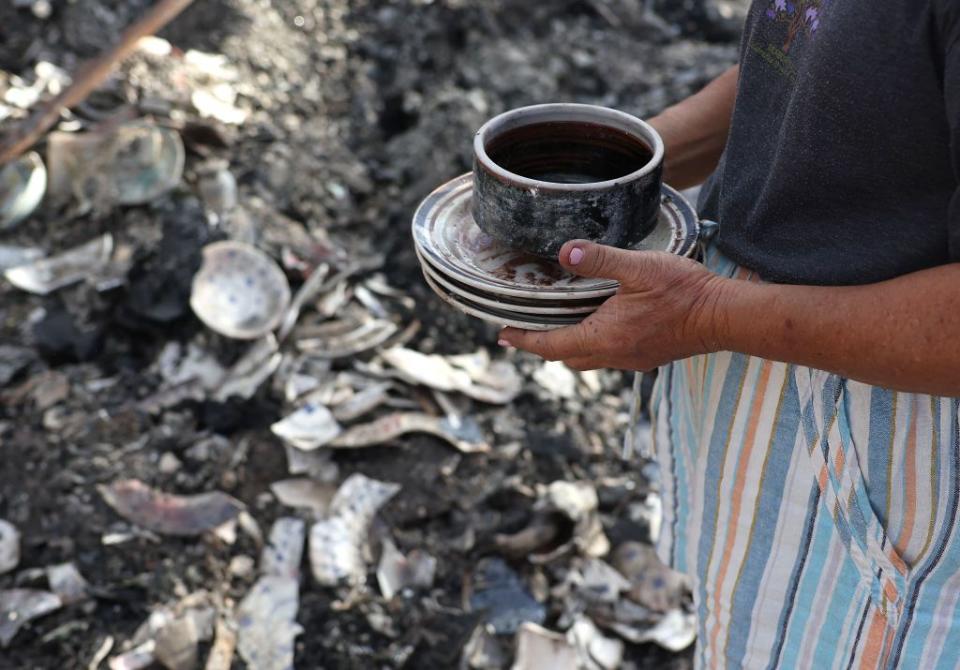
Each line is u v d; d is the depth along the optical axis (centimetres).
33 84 258
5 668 166
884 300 90
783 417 109
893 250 95
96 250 224
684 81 309
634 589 188
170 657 167
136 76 258
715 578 125
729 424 115
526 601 182
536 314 101
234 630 173
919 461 101
